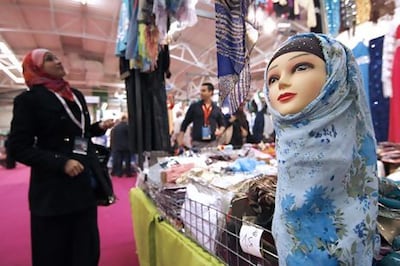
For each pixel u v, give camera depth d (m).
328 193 0.42
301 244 0.42
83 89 14.16
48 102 1.30
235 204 0.68
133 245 2.45
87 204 1.38
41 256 1.34
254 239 0.57
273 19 1.54
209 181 0.96
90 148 1.47
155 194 1.26
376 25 1.26
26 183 5.82
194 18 1.55
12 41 8.43
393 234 0.51
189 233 0.86
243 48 0.93
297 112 0.44
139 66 1.71
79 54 10.13
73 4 6.16
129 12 1.72
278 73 0.48
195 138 2.91
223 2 0.90
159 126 1.91
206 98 2.94
